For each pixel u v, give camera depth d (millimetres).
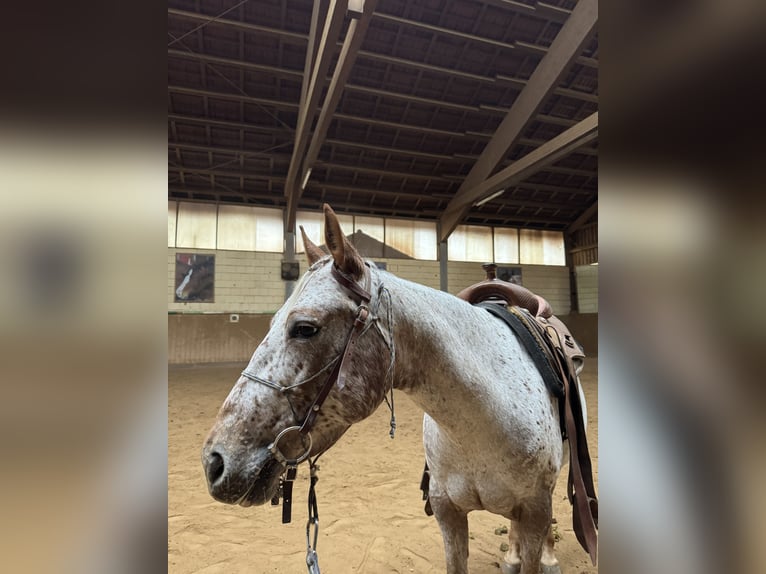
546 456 1201
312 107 7062
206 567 2010
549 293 13609
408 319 1040
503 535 2305
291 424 879
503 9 7125
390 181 11086
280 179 10492
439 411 1093
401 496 2846
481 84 8492
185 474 3201
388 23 7168
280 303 11008
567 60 7457
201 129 8930
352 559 2090
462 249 13023
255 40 7293
